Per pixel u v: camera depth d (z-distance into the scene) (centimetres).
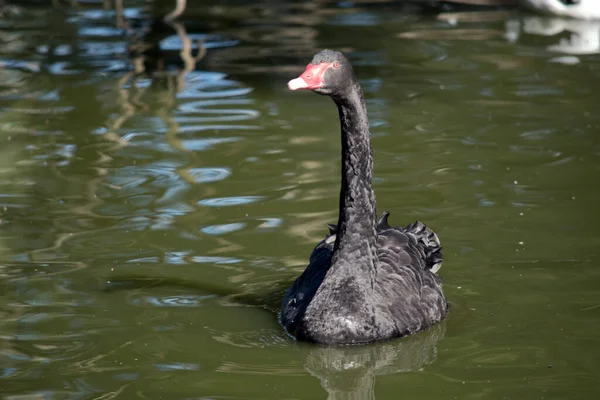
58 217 1375
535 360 991
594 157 1552
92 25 2470
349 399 931
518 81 1948
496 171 1509
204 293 1163
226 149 1627
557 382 944
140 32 2395
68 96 1908
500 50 2175
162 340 1049
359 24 2439
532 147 1602
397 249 1108
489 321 1080
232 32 2388
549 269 1197
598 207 1370
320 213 1375
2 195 1448
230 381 962
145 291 1167
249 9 2639
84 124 1755
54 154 1612
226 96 1908
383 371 984
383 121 1744
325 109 1838
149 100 1883
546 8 2466
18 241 1296
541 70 2016
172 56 2184
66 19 2536
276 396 934
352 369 991
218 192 1453
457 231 1304
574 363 980
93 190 1467
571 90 1881
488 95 1870
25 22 2502
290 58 2153
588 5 2403
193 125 1742
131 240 1303
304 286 1092
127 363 997
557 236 1284
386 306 1045
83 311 1116
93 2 2734
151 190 1465
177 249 1276
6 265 1228
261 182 1485
